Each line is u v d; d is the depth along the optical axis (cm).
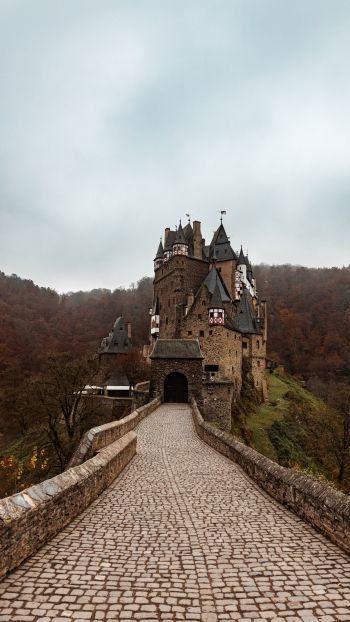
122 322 8244
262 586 600
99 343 10431
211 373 5756
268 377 8975
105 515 926
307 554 721
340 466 4241
